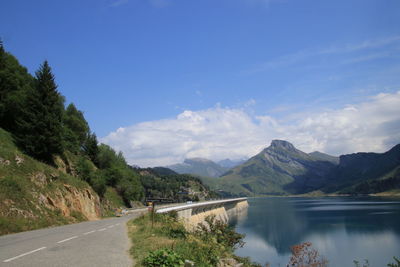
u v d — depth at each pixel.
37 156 41.09
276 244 57.00
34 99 41.59
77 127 79.19
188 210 72.50
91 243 14.71
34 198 27.95
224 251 18.94
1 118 42.66
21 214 23.77
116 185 82.69
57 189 34.34
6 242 14.71
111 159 87.31
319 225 82.94
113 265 9.99
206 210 99.19
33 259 10.49
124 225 26.45
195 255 12.95
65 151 54.34
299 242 58.53
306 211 132.38
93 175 58.12
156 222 25.81
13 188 26.09
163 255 10.24
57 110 44.69
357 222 85.38
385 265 41.00
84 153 79.50
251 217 117.12
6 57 50.84
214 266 12.97
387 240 58.34
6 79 44.41
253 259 44.00
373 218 93.00
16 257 10.80
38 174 32.66
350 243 56.56
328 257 45.94
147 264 10.06
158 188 187.62
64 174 42.72
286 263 41.53
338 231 71.12
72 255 11.41
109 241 15.69
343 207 147.00
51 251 12.14
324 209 138.88
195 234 21.38
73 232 19.97
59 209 31.16
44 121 41.53
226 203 142.62
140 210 72.00
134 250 12.82
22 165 31.33
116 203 73.38
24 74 57.41
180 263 10.09
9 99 42.72
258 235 69.06
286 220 99.62
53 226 26.02
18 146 39.09
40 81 42.81
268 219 105.62
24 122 40.44
